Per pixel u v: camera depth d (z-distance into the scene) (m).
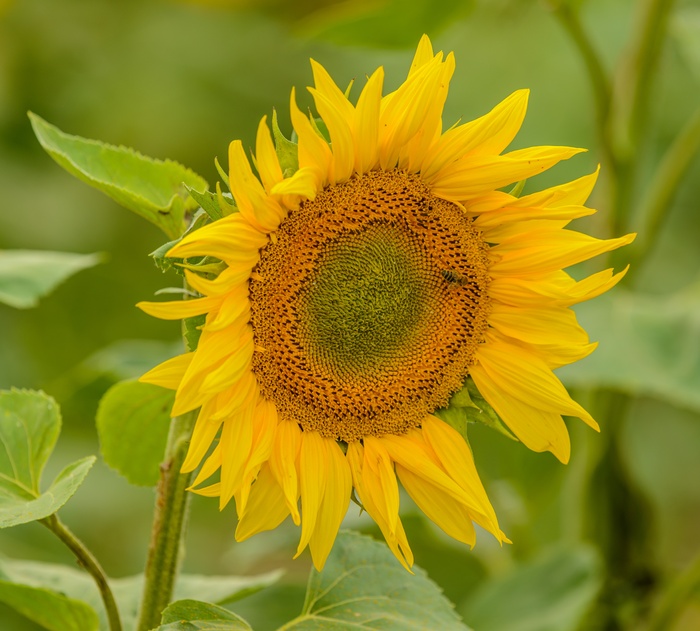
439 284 1.98
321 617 1.97
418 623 1.97
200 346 1.91
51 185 2.81
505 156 1.95
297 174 1.91
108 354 2.38
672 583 2.31
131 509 2.81
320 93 1.92
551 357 1.99
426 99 1.93
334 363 1.97
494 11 2.40
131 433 2.04
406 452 1.98
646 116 2.30
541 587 2.32
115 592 2.07
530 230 1.97
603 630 2.34
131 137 2.81
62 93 2.83
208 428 1.92
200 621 1.92
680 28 2.31
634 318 2.26
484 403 1.99
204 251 1.90
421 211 1.97
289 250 1.95
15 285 2.14
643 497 2.34
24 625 2.39
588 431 2.34
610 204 2.31
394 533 1.95
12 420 1.97
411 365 1.98
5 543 2.54
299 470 1.96
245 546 2.43
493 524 1.97
